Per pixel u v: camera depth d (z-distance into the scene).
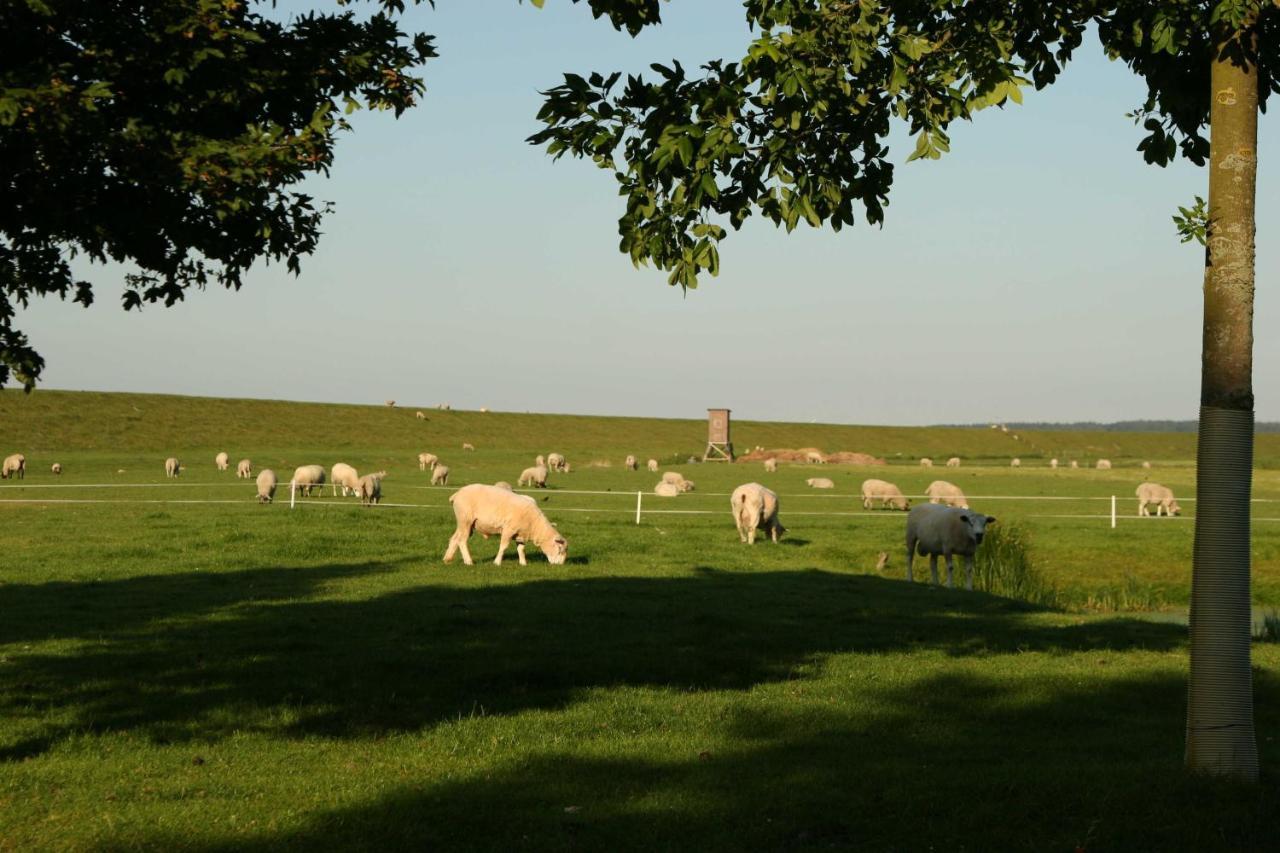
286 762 8.80
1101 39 9.16
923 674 12.61
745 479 72.56
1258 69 8.45
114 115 7.73
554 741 9.48
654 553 25.08
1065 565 27.94
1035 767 8.53
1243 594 7.87
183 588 18.55
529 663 12.62
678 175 8.07
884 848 6.79
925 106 8.37
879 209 8.88
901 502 48.34
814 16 7.93
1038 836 6.91
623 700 11.09
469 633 14.47
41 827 7.18
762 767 8.65
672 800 7.76
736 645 14.25
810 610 17.38
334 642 13.79
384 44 8.88
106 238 8.14
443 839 6.97
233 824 7.24
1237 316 7.68
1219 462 7.80
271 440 105.25
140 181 7.43
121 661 12.55
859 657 13.64
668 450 129.50
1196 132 9.21
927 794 7.79
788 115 8.23
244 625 14.96
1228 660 7.86
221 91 8.12
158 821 7.30
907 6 8.28
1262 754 9.01
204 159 7.48
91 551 23.42
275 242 8.75
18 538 25.86
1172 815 7.15
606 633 14.69
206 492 49.22
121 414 100.69
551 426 135.62
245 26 8.45
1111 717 10.58
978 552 24.88
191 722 10.01
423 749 9.22
